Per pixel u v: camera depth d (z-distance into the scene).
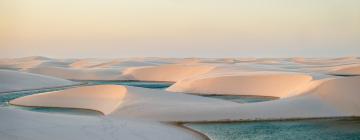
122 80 67.75
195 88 40.81
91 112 27.14
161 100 26.72
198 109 23.33
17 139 15.16
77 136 16.66
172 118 22.28
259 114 22.52
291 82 37.19
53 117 19.78
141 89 30.31
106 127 18.78
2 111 18.33
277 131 19.61
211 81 41.03
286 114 22.64
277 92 36.66
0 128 16.08
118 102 26.91
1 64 120.94
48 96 32.06
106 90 31.11
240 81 40.06
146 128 19.36
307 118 22.38
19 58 151.38
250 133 19.23
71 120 19.69
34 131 16.50
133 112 23.83
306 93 26.69
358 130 19.59
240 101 33.50
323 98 24.78
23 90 46.12
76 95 31.31
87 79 69.88
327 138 18.17
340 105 23.70
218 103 26.44
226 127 20.61
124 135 17.52
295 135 18.77
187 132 19.33
